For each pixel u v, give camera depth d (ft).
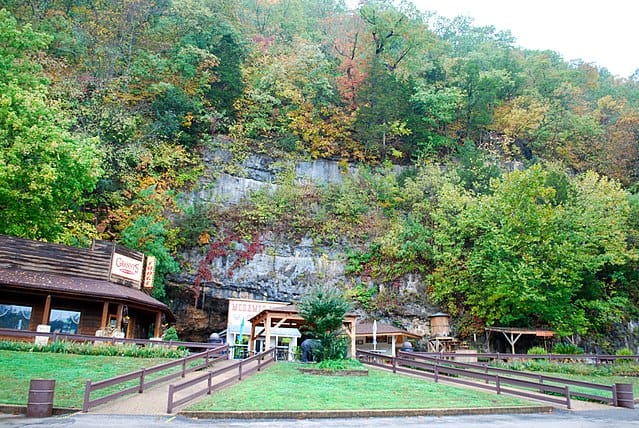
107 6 145.89
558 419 41.34
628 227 130.31
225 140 139.64
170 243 114.62
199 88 140.36
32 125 85.56
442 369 63.10
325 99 155.33
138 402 41.42
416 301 121.80
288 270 123.85
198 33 153.07
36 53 117.60
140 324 90.99
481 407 44.55
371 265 126.93
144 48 146.00
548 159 168.55
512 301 108.06
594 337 118.21
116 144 120.98
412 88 163.53
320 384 52.24
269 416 36.78
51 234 91.15
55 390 42.29
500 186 118.93
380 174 147.23
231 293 118.93
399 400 45.16
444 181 137.28
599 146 175.52
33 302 73.20
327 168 147.74
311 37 188.34
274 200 132.26
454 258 118.32
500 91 181.68
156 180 121.08
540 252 111.55
